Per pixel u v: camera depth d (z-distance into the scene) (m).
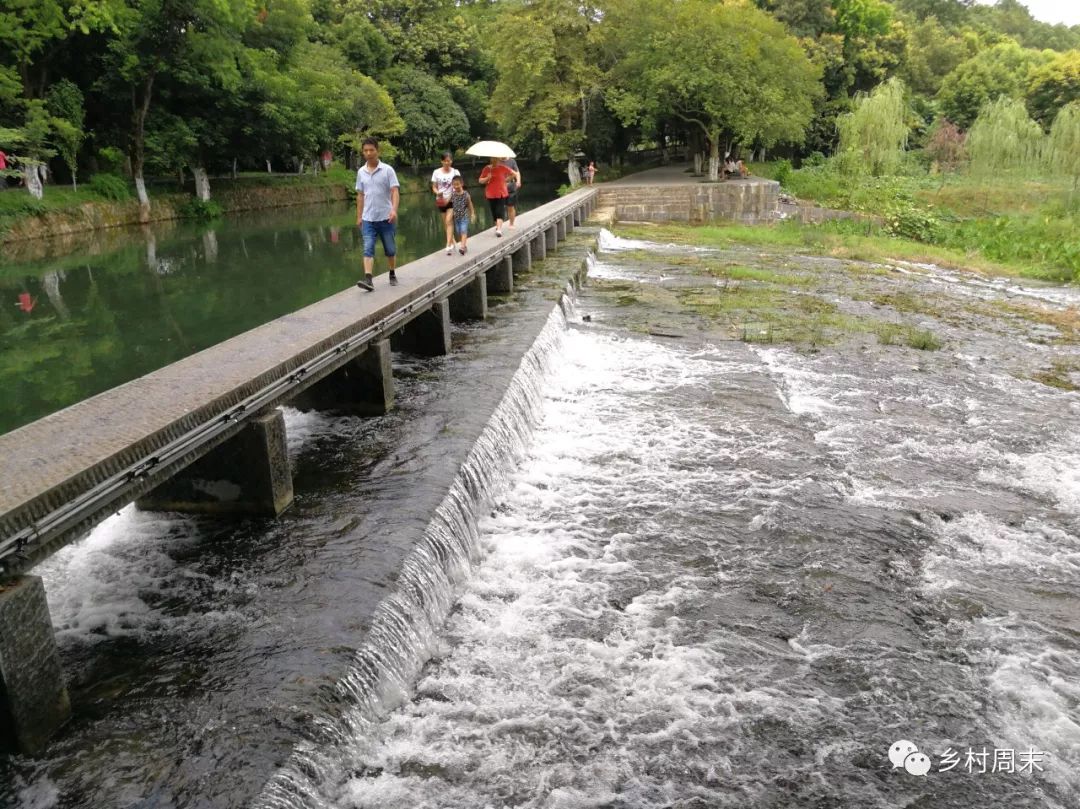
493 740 3.98
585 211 25.50
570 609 5.14
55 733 3.38
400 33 57.50
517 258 14.48
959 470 7.59
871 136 35.47
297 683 3.65
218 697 3.58
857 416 8.91
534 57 36.69
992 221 28.88
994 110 36.56
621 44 36.62
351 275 19.59
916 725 4.26
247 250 24.45
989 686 4.60
